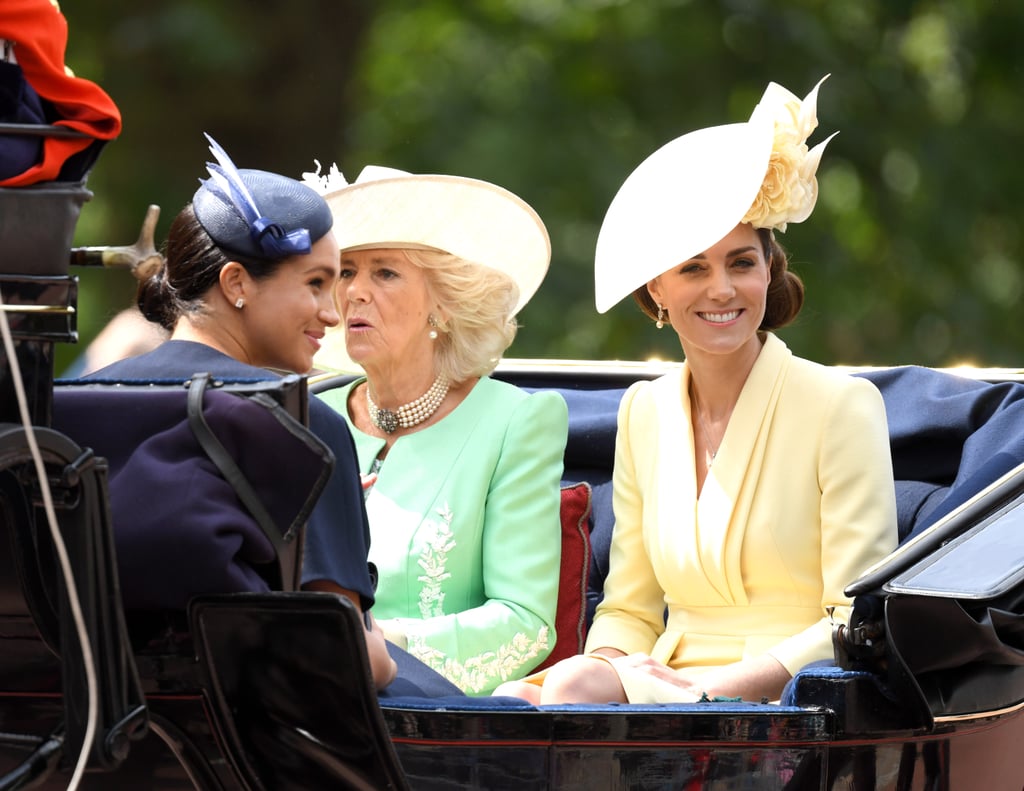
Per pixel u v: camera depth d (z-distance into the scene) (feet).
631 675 41.34
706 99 154.30
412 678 39.24
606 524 51.96
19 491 30.12
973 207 157.58
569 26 157.69
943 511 45.42
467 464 48.08
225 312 35.09
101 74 137.90
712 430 46.93
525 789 35.22
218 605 30.58
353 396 52.06
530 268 51.31
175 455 31.14
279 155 139.64
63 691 29.60
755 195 44.16
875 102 156.46
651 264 44.80
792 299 47.70
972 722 39.58
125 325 57.93
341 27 139.13
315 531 33.94
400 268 48.67
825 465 44.47
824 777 36.70
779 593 44.91
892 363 156.66
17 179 28.99
